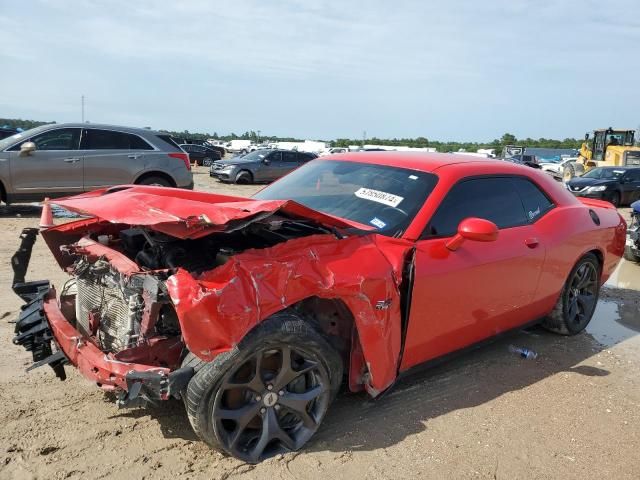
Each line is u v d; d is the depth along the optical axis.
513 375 4.11
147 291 2.59
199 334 2.35
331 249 2.88
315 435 3.09
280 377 2.74
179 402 3.34
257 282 2.52
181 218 2.49
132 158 10.56
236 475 2.69
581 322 5.00
